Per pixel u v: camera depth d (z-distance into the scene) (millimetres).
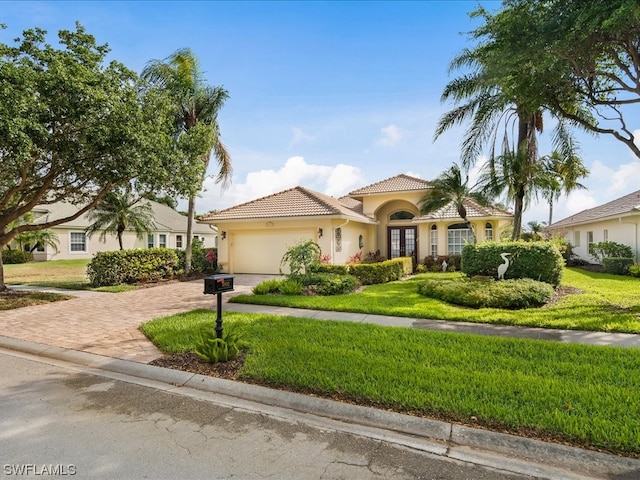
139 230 23062
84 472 3002
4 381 5090
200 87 17266
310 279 12156
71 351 6297
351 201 25500
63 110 9570
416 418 3770
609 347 5844
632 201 18797
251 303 10242
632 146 9820
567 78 9141
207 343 5500
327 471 3000
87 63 10156
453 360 5312
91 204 13016
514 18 7863
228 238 18516
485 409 3785
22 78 8664
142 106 11562
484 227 18828
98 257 14797
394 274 15297
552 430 3424
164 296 12195
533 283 10219
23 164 9781
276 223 17484
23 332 7676
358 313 8781
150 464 3105
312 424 3838
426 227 20094
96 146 10242
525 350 5699
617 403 3869
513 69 8797
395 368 4984
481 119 14969
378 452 3297
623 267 16234
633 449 3137
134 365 5547
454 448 3359
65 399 4469
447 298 10016
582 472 2980
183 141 13477
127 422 3875
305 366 5109
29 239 24719
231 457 3211
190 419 3949
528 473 2986
